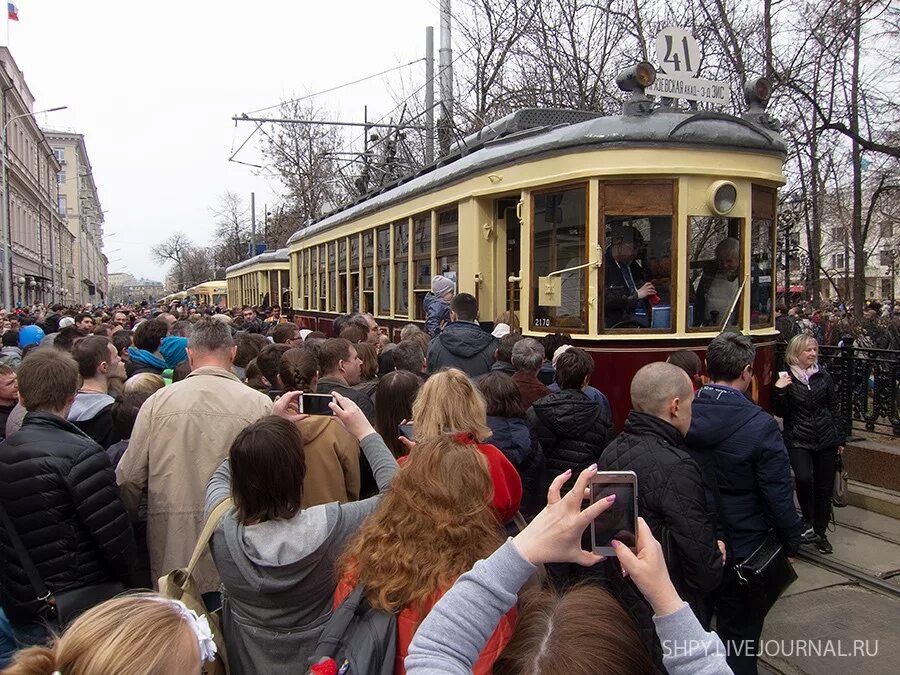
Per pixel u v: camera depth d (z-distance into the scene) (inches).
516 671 50.6
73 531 112.5
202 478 124.6
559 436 150.9
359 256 446.0
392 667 67.6
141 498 128.9
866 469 253.3
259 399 133.6
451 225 304.8
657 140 227.8
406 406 139.5
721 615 130.0
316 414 124.5
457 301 228.2
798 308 550.6
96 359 162.9
